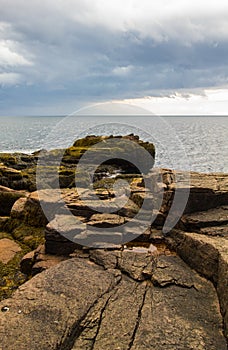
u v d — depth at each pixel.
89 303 4.87
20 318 4.46
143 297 5.16
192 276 5.75
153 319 4.66
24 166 16.22
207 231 6.70
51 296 4.96
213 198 7.61
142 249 6.73
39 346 4.00
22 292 5.05
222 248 5.53
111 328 4.46
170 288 5.41
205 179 8.48
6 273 7.38
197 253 5.92
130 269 5.85
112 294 5.16
